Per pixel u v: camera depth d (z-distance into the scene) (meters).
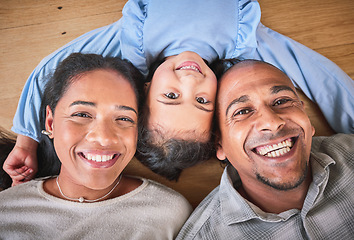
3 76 1.43
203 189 1.40
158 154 1.28
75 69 1.12
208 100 1.18
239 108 1.09
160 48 1.29
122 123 1.11
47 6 1.46
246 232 1.06
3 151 1.34
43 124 1.29
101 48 1.35
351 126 1.33
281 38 1.37
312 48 1.44
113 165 1.11
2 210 1.11
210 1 1.23
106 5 1.47
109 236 1.10
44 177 1.27
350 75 1.42
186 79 1.14
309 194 1.04
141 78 1.29
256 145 1.05
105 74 1.11
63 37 1.45
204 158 1.32
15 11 1.46
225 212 1.12
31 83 1.32
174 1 1.23
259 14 1.26
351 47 1.43
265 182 1.06
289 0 1.46
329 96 1.33
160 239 1.14
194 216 1.19
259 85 1.09
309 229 1.01
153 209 1.16
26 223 1.10
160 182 1.40
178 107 1.16
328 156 1.09
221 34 1.26
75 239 1.08
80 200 1.14
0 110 1.41
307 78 1.35
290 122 1.04
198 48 1.27
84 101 1.06
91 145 1.06
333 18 1.45
